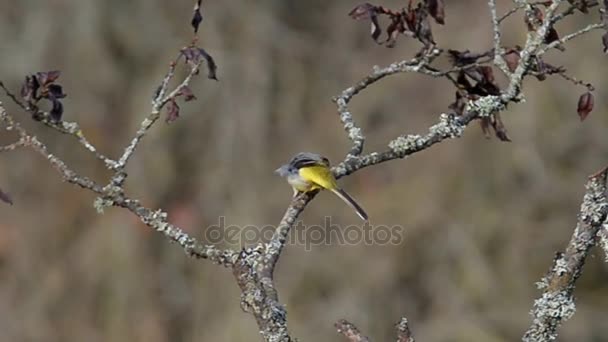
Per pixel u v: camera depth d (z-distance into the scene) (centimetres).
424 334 1489
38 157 1606
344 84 1620
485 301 1512
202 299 1584
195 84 1595
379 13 438
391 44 441
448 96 1542
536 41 417
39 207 1622
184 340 1573
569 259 376
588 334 1540
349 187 1558
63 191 1623
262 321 364
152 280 1592
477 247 1528
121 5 1627
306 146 1577
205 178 1577
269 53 1630
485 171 1547
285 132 1598
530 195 1537
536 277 1518
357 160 444
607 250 379
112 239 1600
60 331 1580
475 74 442
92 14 1608
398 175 1559
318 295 1505
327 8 1681
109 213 1623
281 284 1508
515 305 1505
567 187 1526
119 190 383
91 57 1598
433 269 1523
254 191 1560
